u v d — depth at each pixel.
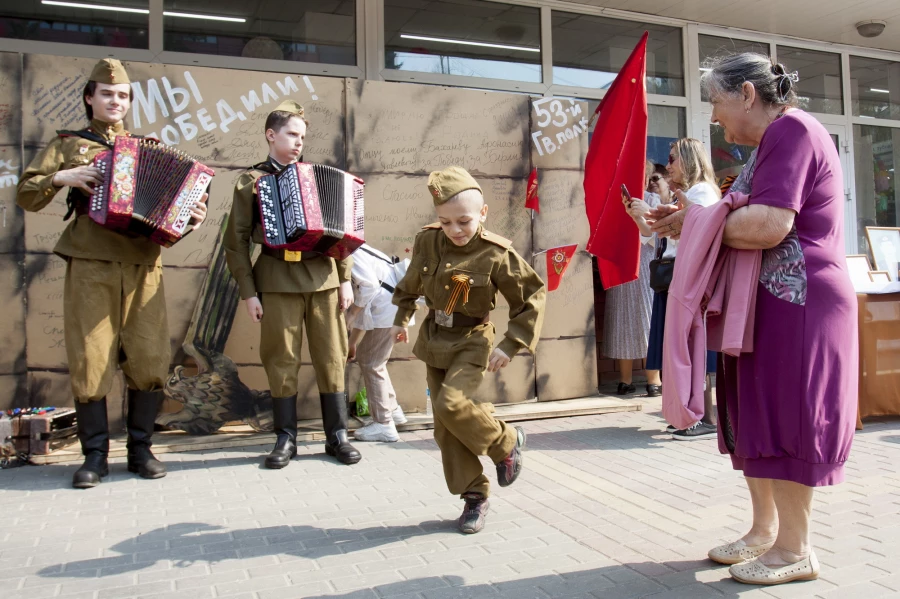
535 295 3.19
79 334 3.93
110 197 3.70
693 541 3.15
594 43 7.59
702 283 2.63
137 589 2.67
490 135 5.93
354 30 6.61
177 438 4.84
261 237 4.37
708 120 8.13
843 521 3.36
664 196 6.04
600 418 5.82
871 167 9.23
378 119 5.59
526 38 7.27
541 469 4.33
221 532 3.26
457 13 6.99
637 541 3.15
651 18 7.79
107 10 5.87
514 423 5.62
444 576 2.79
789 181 2.47
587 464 4.45
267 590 2.67
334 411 4.54
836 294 2.53
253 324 5.22
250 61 6.23
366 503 3.68
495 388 5.97
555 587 2.69
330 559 2.96
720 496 3.79
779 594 2.60
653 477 4.16
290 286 4.36
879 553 2.96
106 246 3.93
